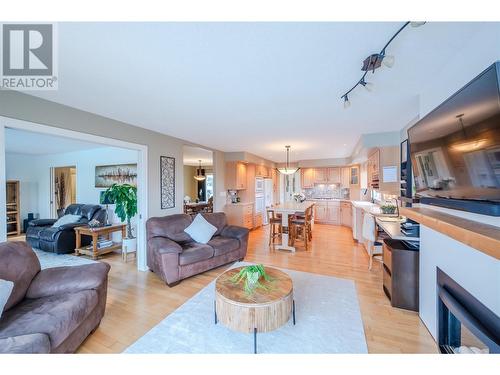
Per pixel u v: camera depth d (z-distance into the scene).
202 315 2.31
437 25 1.27
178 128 3.60
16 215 6.06
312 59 1.62
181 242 3.62
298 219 5.12
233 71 1.79
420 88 2.14
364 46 1.46
